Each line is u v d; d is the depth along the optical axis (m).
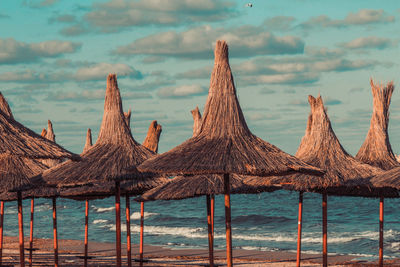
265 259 30.83
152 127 42.97
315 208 63.25
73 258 30.89
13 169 17.75
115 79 19.56
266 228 47.72
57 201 85.19
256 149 13.95
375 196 22.02
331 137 19.75
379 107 22.58
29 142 15.75
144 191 23.08
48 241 39.88
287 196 80.25
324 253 19.50
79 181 17.14
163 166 13.52
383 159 21.97
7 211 67.75
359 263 28.98
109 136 19.06
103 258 31.12
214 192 19.88
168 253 33.78
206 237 42.34
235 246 36.81
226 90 14.68
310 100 20.92
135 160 18.20
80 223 53.84
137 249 35.66
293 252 33.50
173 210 66.94
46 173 17.98
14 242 39.19
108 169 17.58
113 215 62.31
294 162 13.80
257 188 20.84
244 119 14.74
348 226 47.50
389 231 42.31
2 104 18.23
